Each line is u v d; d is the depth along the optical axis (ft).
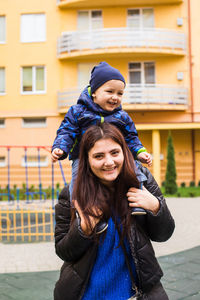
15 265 18.26
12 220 32.83
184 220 30.60
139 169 7.16
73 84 68.03
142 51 64.08
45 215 35.37
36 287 14.83
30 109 68.49
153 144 63.62
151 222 6.44
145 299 6.32
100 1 65.72
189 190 57.57
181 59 67.00
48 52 68.44
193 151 67.77
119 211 6.40
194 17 66.95
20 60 68.95
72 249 6.21
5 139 68.74
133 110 66.18
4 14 69.46
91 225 6.05
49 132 68.08
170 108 64.34
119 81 7.79
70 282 6.38
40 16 68.95
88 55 65.57
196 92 66.74
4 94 69.21
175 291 13.85
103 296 6.48
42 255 20.29
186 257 18.99
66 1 66.44
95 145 6.26
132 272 6.50
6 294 14.01
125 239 6.50
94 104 7.82
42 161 68.33
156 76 67.46
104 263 6.52
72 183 6.85
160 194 7.20
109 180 6.29
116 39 64.34
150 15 67.67
